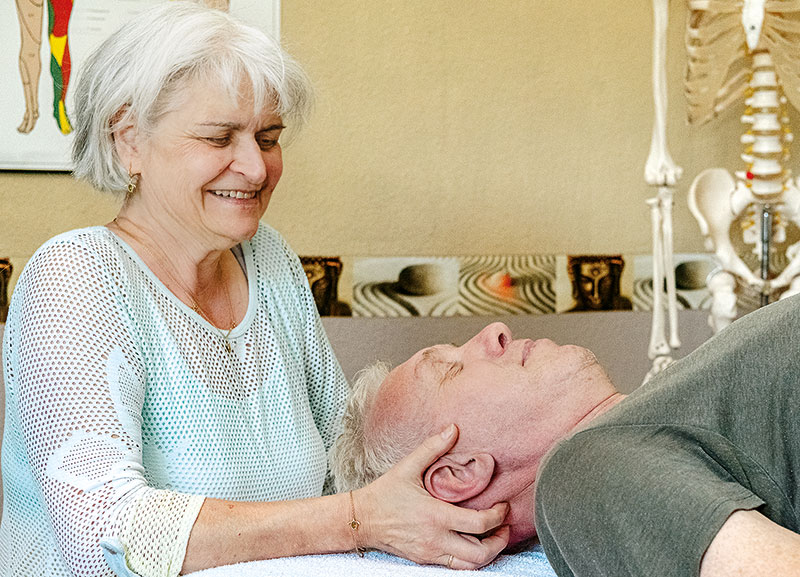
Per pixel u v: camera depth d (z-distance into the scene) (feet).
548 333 8.56
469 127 8.24
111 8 7.47
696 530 2.59
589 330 8.64
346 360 8.21
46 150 7.52
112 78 4.36
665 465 2.81
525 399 3.70
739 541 2.53
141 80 4.26
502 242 8.41
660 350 7.49
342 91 7.98
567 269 8.54
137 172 4.56
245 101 4.34
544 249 8.50
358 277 8.18
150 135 4.40
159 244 4.64
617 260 8.63
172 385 4.45
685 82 7.64
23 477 4.49
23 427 4.11
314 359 5.44
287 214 8.02
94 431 3.92
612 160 8.55
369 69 8.01
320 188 8.05
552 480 3.03
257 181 4.45
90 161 4.66
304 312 5.41
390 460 3.97
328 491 5.21
